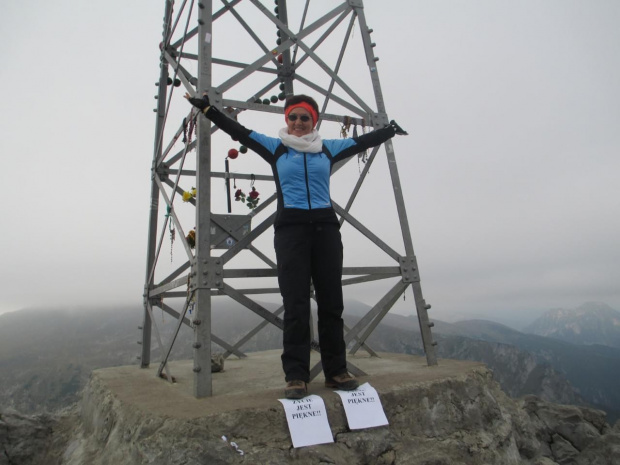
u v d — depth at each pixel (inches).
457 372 134.1
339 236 119.1
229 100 134.3
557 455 277.7
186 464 83.2
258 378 141.3
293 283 109.2
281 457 90.2
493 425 128.8
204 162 123.3
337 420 102.2
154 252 199.0
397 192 161.9
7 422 161.2
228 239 172.1
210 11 137.1
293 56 230.5
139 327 194.9
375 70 174.4
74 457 131.0
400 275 152.9
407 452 105.6
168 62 201.8
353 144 130.2
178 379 150.0
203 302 115.0
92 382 162.2
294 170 115.7
